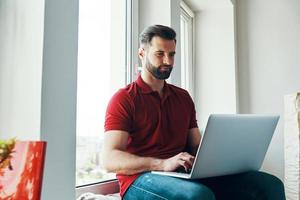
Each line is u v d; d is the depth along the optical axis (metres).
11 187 0.67
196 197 0.92
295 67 2.62
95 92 1.65
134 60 1.94
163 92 1.45
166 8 1.98
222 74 2.74
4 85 1.02
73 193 1.04
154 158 1.18
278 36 2.69
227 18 2.77
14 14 1.04
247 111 2.74
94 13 1.69
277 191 1.15
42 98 0.96
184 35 2.75
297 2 2.66
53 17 1.01
